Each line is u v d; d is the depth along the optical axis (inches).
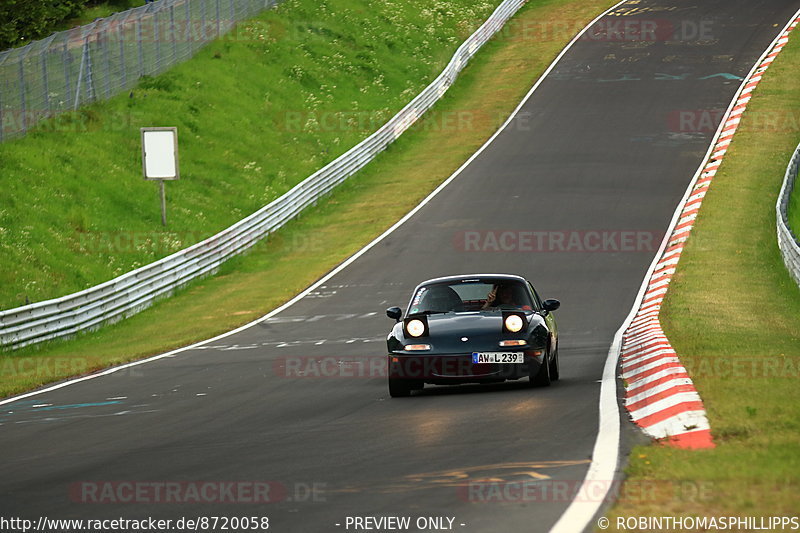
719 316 2647.6
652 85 7096.5
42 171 4817.9
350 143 6599.4
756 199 4697.3
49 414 1777.8
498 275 1948.8
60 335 3262.8
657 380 1588.3
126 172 5246.1
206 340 2938.0
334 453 1196.5
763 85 6825.8
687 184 5083.7
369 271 3981.3
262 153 6156.5
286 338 2842.0
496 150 6092.5
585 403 1465.3
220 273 4352.9
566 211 4709.6
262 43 7564.0
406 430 1334.9
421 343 1697.8
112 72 6058.1
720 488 878.4
